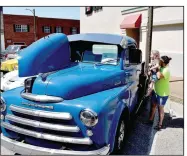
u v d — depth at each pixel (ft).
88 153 9.69
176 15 36.27
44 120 10.23
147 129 16.29
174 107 21.33
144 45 45.11
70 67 13.71
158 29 41.09
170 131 15.99
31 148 10.14
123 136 12.95
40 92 10.55
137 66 17.48
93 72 12.58
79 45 15.10
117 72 13.24
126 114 13.33
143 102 21.83
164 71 15.40
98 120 9.73
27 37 110.83
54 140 9.93
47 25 114.21
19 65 11.60
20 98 10.87
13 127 10.94
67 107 9.86
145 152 12.98
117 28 56.18
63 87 10.27
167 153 12.91
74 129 9.69
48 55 12.43
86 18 73.67
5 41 106.22
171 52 37.93
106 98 10.67
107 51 14.40
